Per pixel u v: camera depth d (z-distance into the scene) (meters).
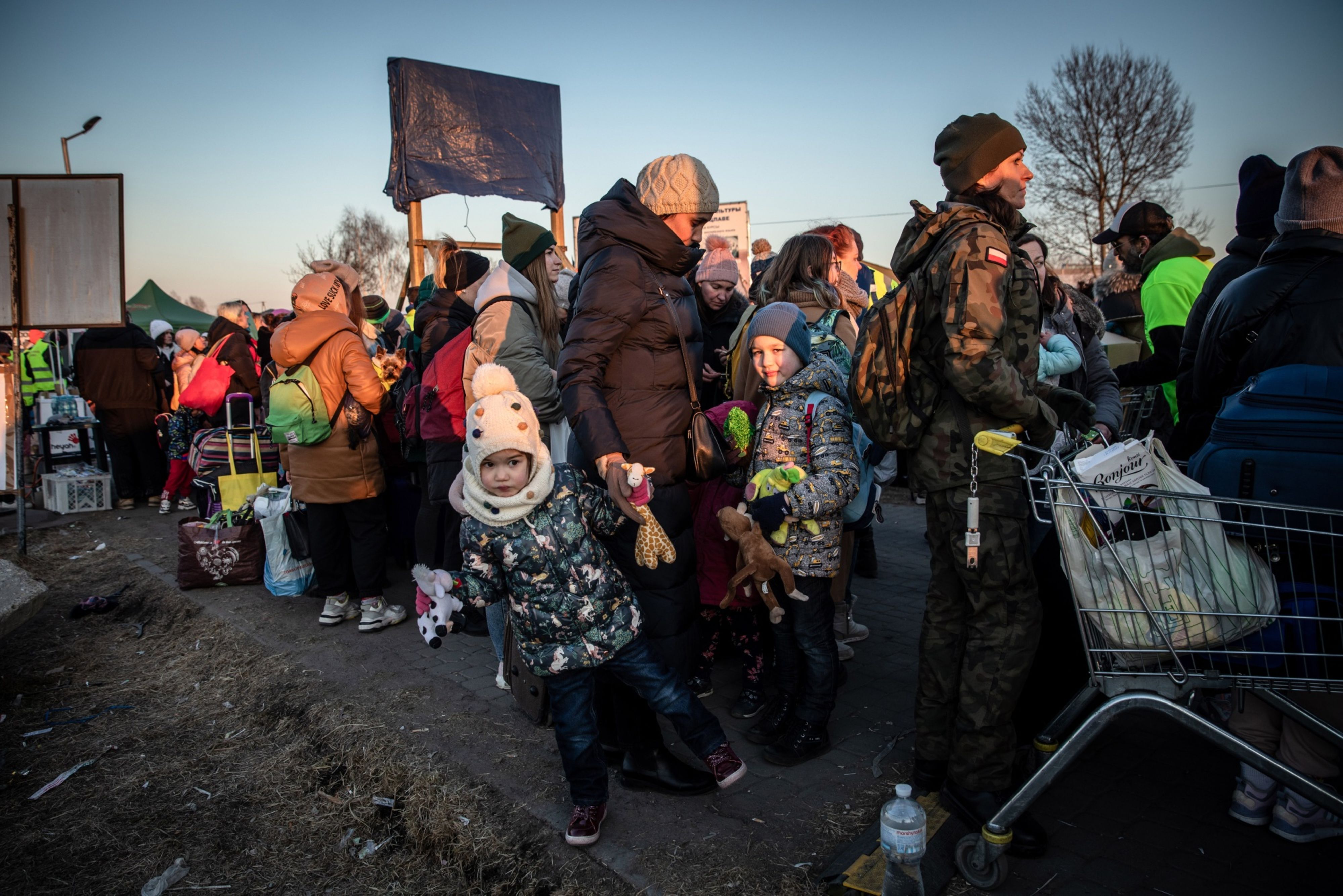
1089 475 2.28
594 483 2.82
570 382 2.59
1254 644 2.21
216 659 4.47
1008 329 2.47
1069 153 29.02
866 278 5.84
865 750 3.14
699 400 2.83
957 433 2.49
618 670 2.68
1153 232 4.86
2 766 3.44
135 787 3.25
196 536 5.57
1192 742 3.12
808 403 3.02
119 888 2.67
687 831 2.65
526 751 3.23
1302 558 2.36
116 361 8.48
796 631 3.04
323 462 4.48
